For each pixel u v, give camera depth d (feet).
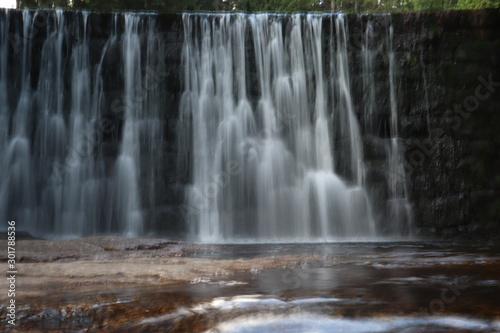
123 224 44.19
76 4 60.18
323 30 46.55
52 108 44.55
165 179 44.88
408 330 9.88
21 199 43.34
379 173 45.21
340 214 44.55
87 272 17.60
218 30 46.21
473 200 44.47
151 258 22.00
